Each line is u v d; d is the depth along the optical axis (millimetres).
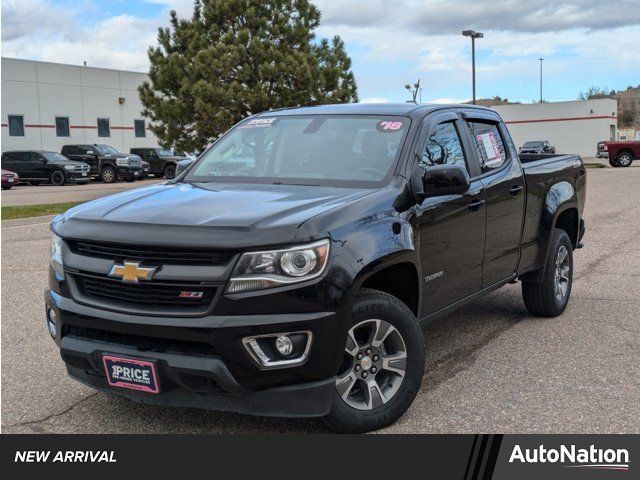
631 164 40562
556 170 6176
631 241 10508
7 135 35750
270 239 3227
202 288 3234
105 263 3445
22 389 4477
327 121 4738
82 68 39156
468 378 4605
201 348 3242
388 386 3775
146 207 3701
